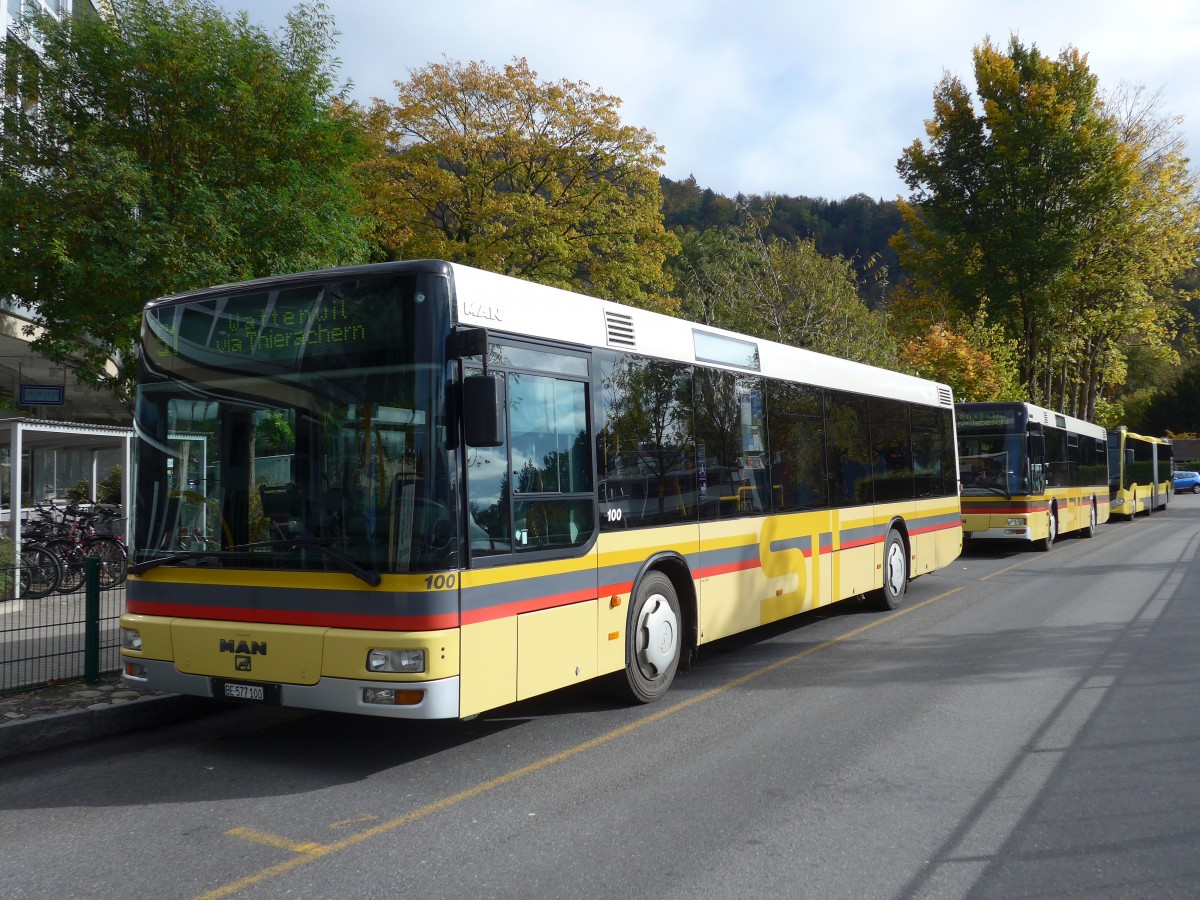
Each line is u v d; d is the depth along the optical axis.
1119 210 36.41
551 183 29.06
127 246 11.87
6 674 7.17
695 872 4.25
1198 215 37.75
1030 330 38.66
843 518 10.77
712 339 8.45
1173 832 4.68
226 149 12.88
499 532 5.83
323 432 5.68
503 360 6.02
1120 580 15.34
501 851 4.52
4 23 15.56
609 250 29.56
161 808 5.19
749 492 8.84
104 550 14.00
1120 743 6.24
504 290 6.10
